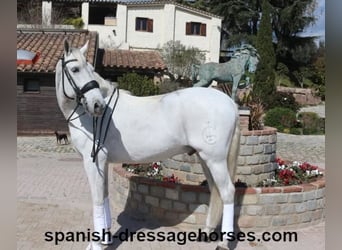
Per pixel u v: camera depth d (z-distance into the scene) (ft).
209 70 24.98
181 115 13.60
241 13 100.48
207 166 14.01
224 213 13.96
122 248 15.33
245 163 21.27
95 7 87.40
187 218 17.31
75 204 21.18
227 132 13.58
